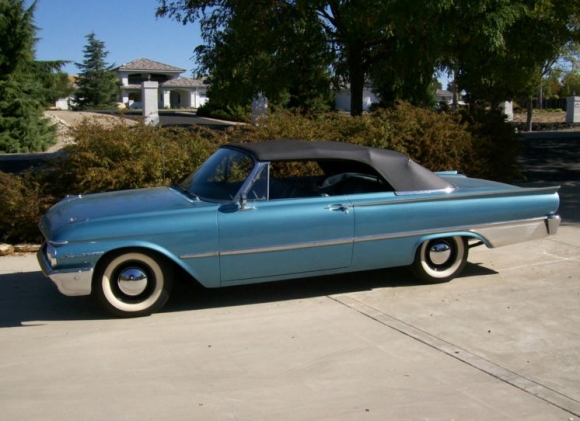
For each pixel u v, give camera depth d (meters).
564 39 13.33
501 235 6.57
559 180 13.44
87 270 5.38
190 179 6.47
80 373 4.50
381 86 16.61
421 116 10.83
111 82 59.19
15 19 26.52
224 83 15.32
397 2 11.20
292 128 9.72
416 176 6.32
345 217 5.98
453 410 3.93
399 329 5.30
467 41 12.67
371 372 4.48
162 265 5.65
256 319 5.59
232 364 4.64
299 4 12.95
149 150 8.65
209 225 5.61
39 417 3.87
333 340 5.08
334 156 6.12
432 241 6.44
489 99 19.00
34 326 5.45
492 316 5.60
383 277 6.86
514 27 12.86
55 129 27.88
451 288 6.43
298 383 4.32
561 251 7.79
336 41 14.27
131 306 5.61
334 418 3.84
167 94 65.56
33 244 8.19
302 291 6.40
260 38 14.00
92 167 8.45
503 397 4.10
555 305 5.86
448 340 5.06
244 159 6.02
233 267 5.76
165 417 3.86
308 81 15.52
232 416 3.87
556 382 4.31
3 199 8.10
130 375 4.46
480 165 11.28
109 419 3.84
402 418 3.83
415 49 12.88
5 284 6.66
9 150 25.83
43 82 28.42
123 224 5.45
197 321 5.55
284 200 5.87
